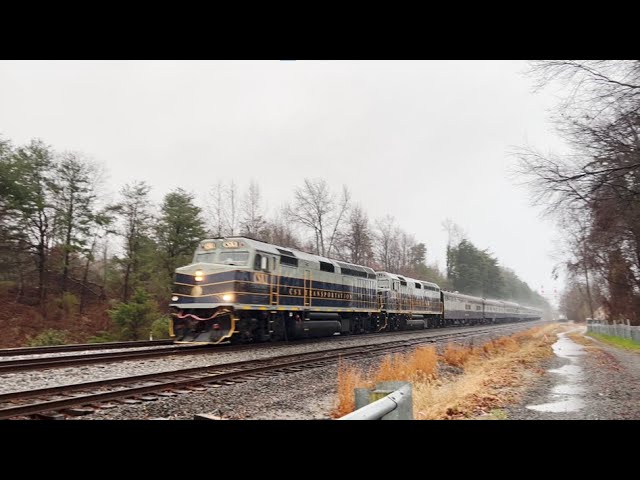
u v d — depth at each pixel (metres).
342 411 7.91
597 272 35.78
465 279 85.50
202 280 16.53
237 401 8.41
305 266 20.55
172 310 17.08
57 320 36.47
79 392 8.46
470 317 51.97
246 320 17.09
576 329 66.00
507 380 12.02
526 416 7.77
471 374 13.50
